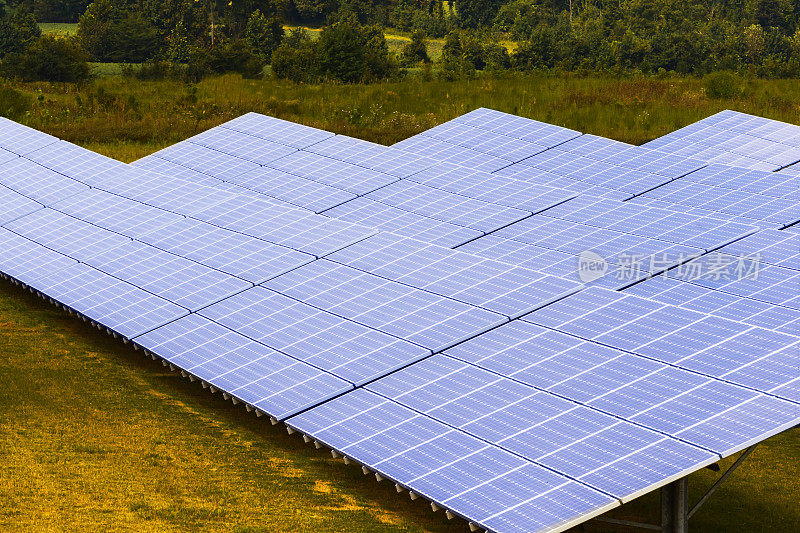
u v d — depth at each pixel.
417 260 37.47
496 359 29.22
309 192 50.44
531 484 23.69
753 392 24.83
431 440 26.22
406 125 73.56
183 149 58.81
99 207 48.44
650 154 51.66
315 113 79.25
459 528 27.78
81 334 41.78
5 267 43.91
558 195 45.75
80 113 78.12
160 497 28.38
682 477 24.14
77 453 30.92
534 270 34.72
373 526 27.66
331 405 29.09
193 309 37.06
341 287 36.38
